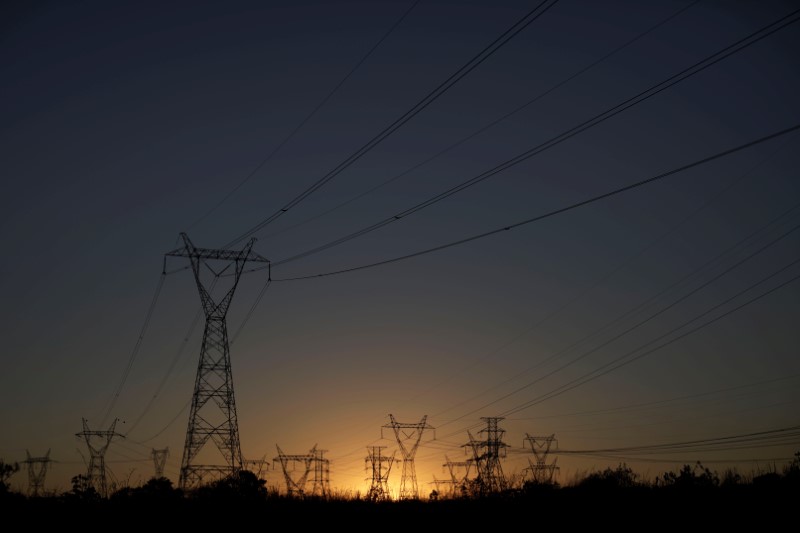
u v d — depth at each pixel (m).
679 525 42.62
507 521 46.62
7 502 54.66
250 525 47.38
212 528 46.62
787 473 51.72
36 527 46.84
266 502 55.06
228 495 56.53
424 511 51.12
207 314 75.31
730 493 49.66
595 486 54.31
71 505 54.06
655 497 50.72
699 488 52.50
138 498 56.06
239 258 75.69
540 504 51.16
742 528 41.09
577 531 42.81
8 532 45.50
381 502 55.28
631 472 60.03
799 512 43.31
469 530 44.62
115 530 46.16
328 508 52.53
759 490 48.94
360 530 45.47
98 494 59.19
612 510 47.75
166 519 49.22
